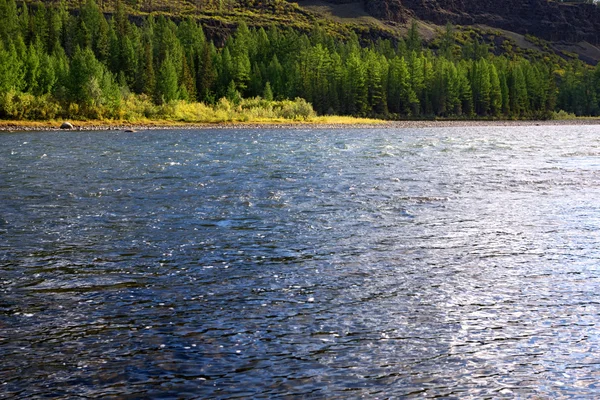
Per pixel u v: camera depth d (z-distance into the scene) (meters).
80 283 12.03
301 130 90.56
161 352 8.73
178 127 94.94
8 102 94.69
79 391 7.56
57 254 14.35
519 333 9.62
